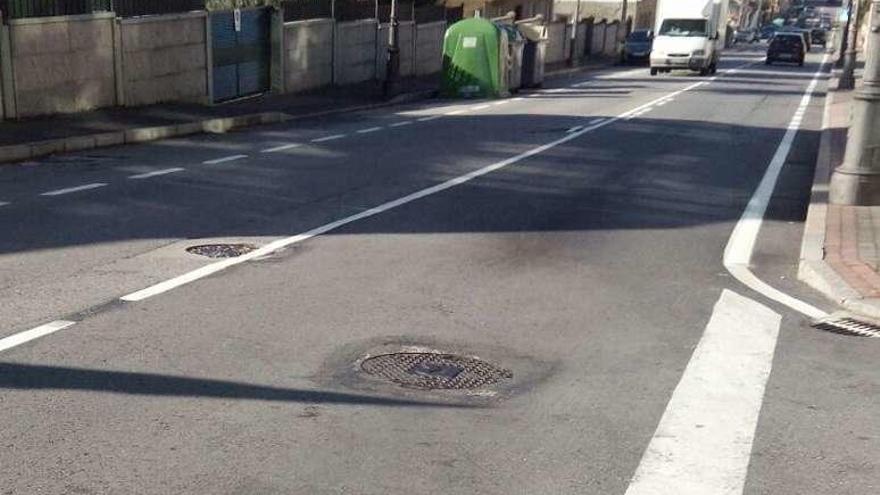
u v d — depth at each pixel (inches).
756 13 5369.1
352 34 1254.3
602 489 172.4
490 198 481.4
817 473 181.8
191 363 229.8
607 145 721.6
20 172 530.6
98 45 774.5
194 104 900.0
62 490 165.8
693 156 676.7
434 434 193.8
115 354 234.2
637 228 419.8
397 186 509.0
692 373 234.1
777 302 303.0
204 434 190.4
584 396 217.2
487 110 1025.5
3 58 678.5
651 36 2303.2
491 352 246.5
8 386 211.8
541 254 362.6
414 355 241.8
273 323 263.3
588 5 3287.4
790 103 1184.2
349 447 186.5
